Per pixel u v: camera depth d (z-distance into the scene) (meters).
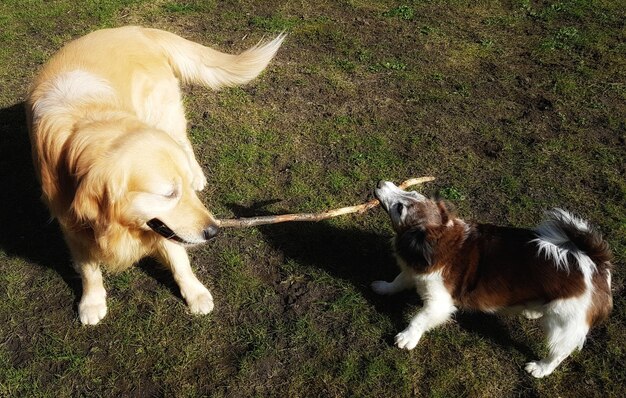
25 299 1.44
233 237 1.60
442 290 1.26
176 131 1.68
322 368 1.29
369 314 1.41
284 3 2.88
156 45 1.65
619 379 1.25
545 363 1.25
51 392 1.25
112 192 1.08
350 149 1.90
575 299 1.13
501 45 2.47
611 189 1.71
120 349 1.33
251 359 1.31
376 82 2.24
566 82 2.19
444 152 1.88
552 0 2.84
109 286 1.48
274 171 1.83
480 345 1.33
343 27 2.64
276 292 1.46
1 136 1.99
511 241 1.23
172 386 1.26
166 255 1.36
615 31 2.53
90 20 2.74
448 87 2.20
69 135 1.17
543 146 1.88
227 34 2.60
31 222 1.67
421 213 1.28
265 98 2.16
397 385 1.26
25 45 2.53
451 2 2.85
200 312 1.40
